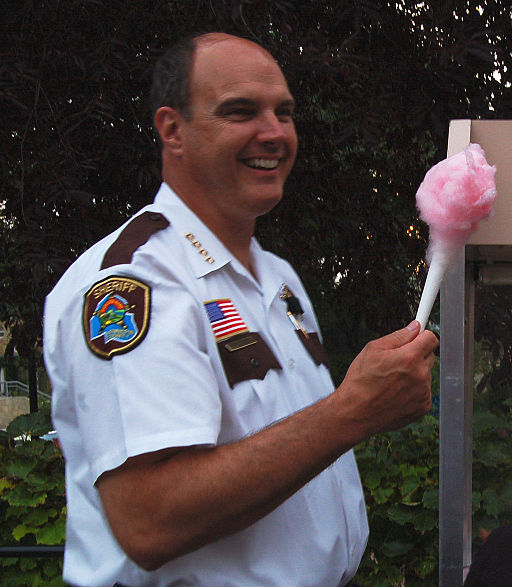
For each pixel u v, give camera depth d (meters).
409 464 3.13
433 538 3.10
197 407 1.07
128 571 1.17
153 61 4.36
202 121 1.27
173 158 1.34
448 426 1.36
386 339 1.11
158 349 1.08
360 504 1.54
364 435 1.07
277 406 1.26
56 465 3.23
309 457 1.05
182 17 4.52
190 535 1.03
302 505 1.30
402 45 4.42
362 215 5.57
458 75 4.29
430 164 5.18
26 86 4.24
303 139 5.26
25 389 18.39
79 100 4.36
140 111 4.55
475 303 1.63
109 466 1.05
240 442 1.07
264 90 1.27
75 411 1.16
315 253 5.54
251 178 1.29
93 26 4.46
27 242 4.12
